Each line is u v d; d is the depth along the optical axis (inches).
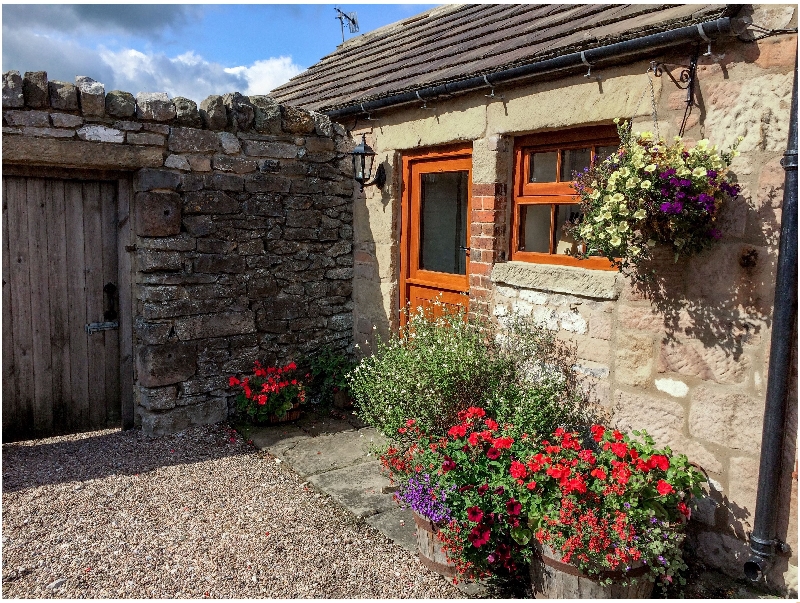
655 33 127.5
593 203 130.8
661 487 108.8
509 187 181.3
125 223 199.6
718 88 125.4
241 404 213.8
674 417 136.6
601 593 110.1
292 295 230.2
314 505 158.2
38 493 160.9
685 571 129.7
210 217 205.8
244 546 138.4
